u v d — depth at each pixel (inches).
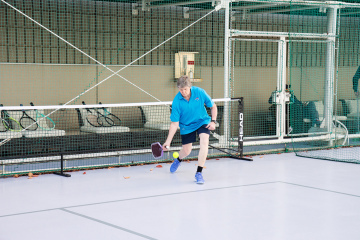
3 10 331.9
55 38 352.8
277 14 439.5
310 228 171.2
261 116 440.5
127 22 379.6
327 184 244.4
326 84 384.2
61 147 307.3
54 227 171.8
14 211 192.5
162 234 164.1
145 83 390.3
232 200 210.5
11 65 338.0
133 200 210.4
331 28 380.5
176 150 336.8
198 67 413.4
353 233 165.9
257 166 294.8
